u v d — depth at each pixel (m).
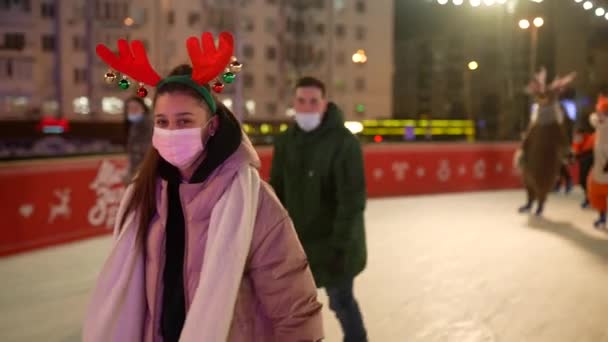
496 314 4.08
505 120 25.95
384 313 4.09
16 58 27.25
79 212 6.50
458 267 5.39
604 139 7.06
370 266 5.44
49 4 27.69
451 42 32.56
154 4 28.44
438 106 33.50
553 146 7.89
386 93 35.44
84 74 28.20
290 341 1.51
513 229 7.27
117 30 28.11
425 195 10.56
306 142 2.89
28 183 5.86
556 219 7.99
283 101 33.28
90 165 6.64
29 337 3.61
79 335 3.66
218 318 1.37
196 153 1.45
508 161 11.53
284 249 1.50
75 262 5.53
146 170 1.56
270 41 32.94
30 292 4.57
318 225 2.90
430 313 4.10
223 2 30.80
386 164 10.19
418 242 6.50
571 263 5.53
